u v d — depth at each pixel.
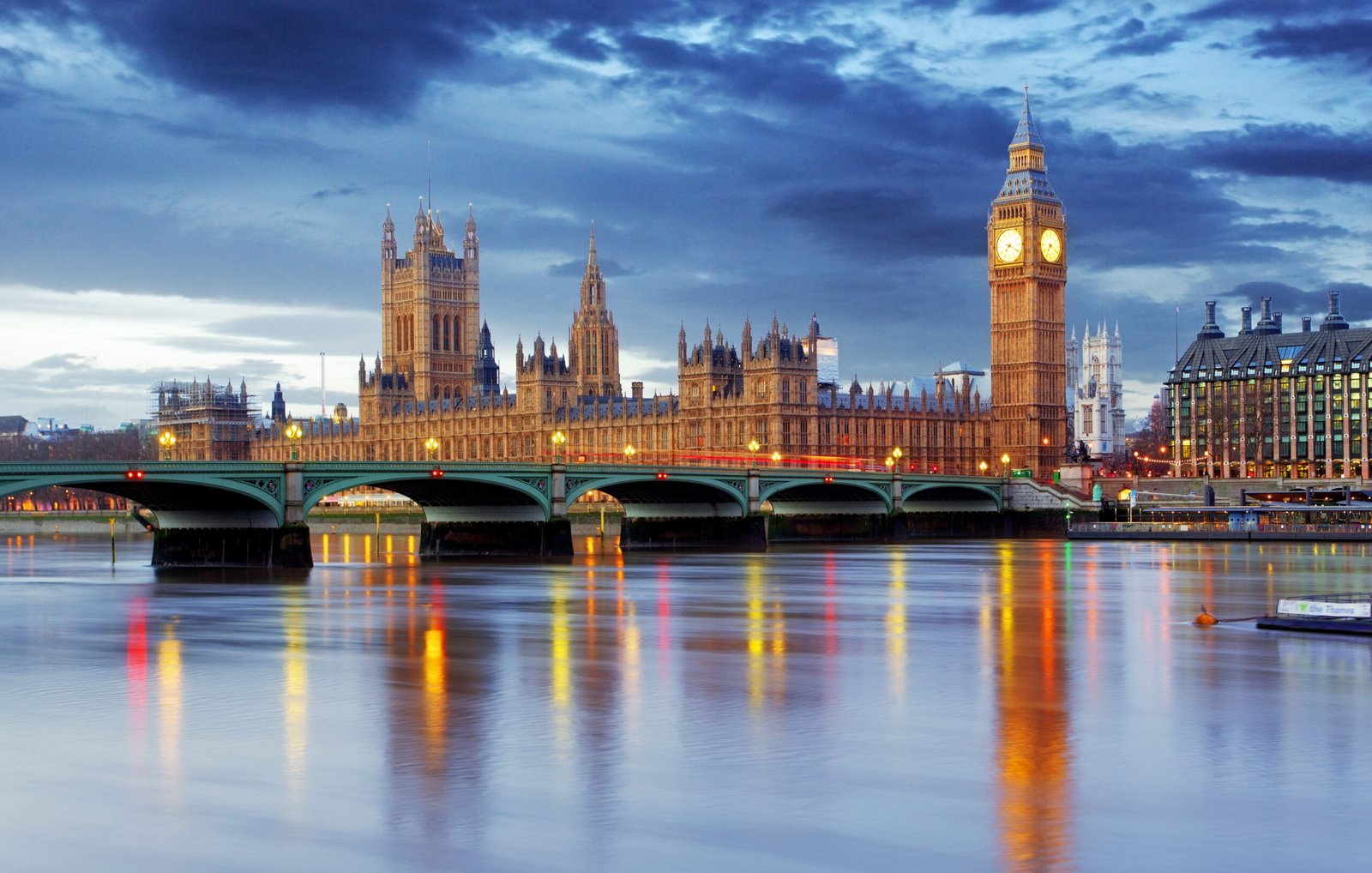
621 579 170.75
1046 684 87.31
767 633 113.69
